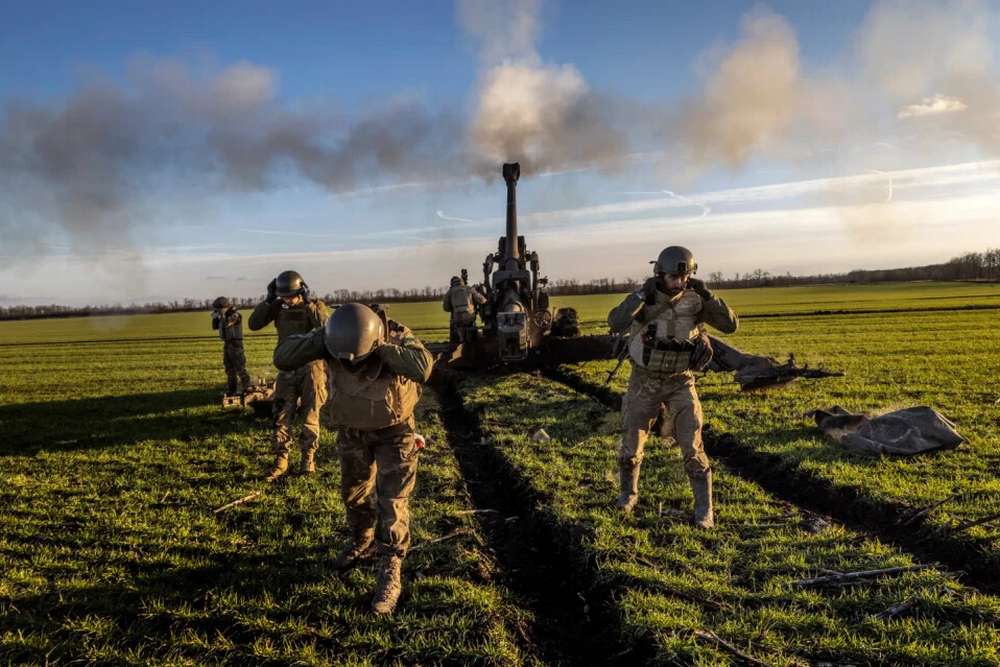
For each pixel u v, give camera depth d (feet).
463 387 48.49
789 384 43.45
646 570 16.78
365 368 15.38
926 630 13.88
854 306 154.92
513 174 59.00
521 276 57.31
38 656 13.85
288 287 26.21
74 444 34.96
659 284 20.42
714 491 23.27
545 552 19.66
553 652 14.53
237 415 41.65
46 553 19.26
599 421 34.50
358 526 17.48
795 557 17.44
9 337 183.73
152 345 124.06
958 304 144.36
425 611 15.35
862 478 23.41
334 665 13.28
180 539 20.17
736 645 13.66
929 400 37.60
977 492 21.66
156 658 13.70
